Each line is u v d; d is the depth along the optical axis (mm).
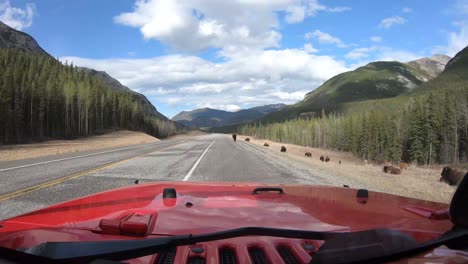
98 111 113875
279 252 1604
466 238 1645
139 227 1658
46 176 11633
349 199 2793
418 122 70812
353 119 108500
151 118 167750
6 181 10375
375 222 2018
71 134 92750
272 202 2582
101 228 1686
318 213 2246
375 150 79938
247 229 1554
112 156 22016
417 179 16312
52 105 89438
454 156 68375
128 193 2895
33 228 1804
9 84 79625
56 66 123500
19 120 76938
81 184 9891
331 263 1343
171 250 1584
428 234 1781
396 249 1417
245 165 17000
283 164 18391
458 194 1664
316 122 138875
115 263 1253
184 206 2336
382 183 11977
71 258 1356
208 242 1686
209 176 12461
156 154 24234
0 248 1484
